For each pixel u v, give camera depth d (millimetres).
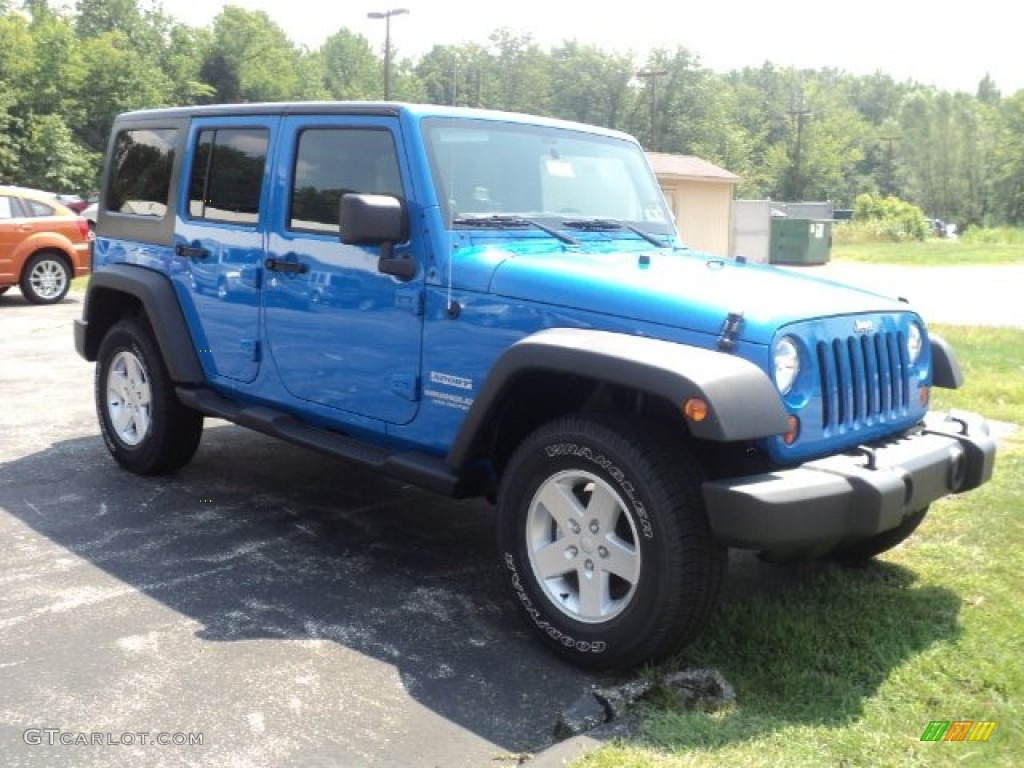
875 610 4070
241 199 5070
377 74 105750
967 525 5094
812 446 3551
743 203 33688
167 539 4918
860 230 57375
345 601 4242
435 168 4207
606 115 101438
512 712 3355
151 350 5621
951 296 19953
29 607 4074
